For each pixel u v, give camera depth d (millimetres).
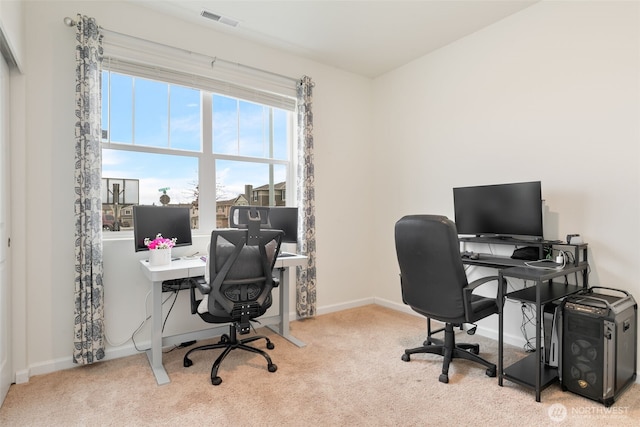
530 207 2543
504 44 2885
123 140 2717
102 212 2582
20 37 2133
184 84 2906
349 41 3268
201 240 2986
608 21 2307
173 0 2604
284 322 2996
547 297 2109
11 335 2166
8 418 1815
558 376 2111
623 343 2008
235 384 2174
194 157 3037
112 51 2549
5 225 2084
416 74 3654
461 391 2084
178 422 1779
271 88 3373
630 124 2221
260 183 3467
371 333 3109
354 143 4012
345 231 3936
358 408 1905
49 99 2344
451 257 2094
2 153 2025
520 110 2783
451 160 3309
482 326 3053
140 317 2686
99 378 2250
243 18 2865
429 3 2666
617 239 2277
